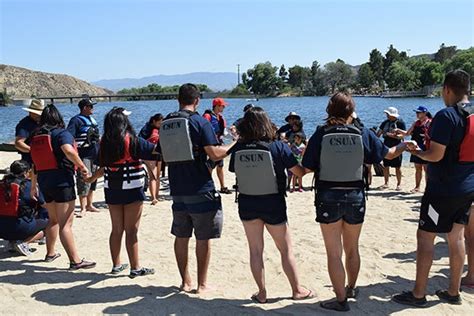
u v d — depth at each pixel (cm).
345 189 474
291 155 502
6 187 691
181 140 512
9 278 604
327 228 486
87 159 901
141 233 821
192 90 537
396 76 12975
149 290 564
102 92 19012
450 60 11362
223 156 521
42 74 18625
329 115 487
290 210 990
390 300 532
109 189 580
